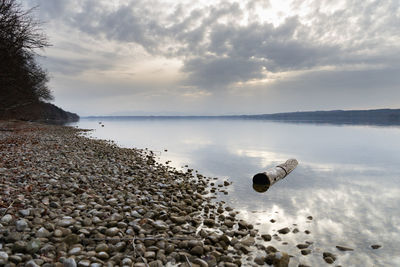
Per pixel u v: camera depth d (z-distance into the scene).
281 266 4.57
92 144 21.50
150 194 8.33
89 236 4.71
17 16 13.45
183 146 26.88
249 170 14.34
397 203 8.52
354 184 11.16
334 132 48.94
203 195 9.20
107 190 7.77
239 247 5.22
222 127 78.88
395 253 5.24
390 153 21.48
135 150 21.67
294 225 6.65
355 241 5.77
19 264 3.50
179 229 5.61
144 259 4.21
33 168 8.91
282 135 42.72
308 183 11.30
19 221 4.53
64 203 6.06
